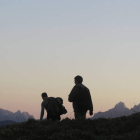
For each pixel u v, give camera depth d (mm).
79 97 19062
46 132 16578
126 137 15477
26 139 16031
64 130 16719
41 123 18531
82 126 17531
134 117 17500
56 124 17891
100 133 16766
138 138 15016
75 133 15766
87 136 15648
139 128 16188
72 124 17844
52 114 19953
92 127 17438
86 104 19156
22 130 17188
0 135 16547
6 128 17688
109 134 16672
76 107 19188
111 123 17719
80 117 18641
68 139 15312
